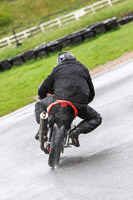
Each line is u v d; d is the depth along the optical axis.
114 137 23.95
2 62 102.62
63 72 21.77
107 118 29.41
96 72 60.91
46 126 20.91
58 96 21.28
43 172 21.44
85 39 103.88
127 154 19.92
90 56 78.19
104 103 35.56
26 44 135.00
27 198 18.12
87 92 21.61
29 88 68.50
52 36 133.38
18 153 28.08
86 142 24.97
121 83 43.53
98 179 17.67
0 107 56.97
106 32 106.06
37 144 29.05
